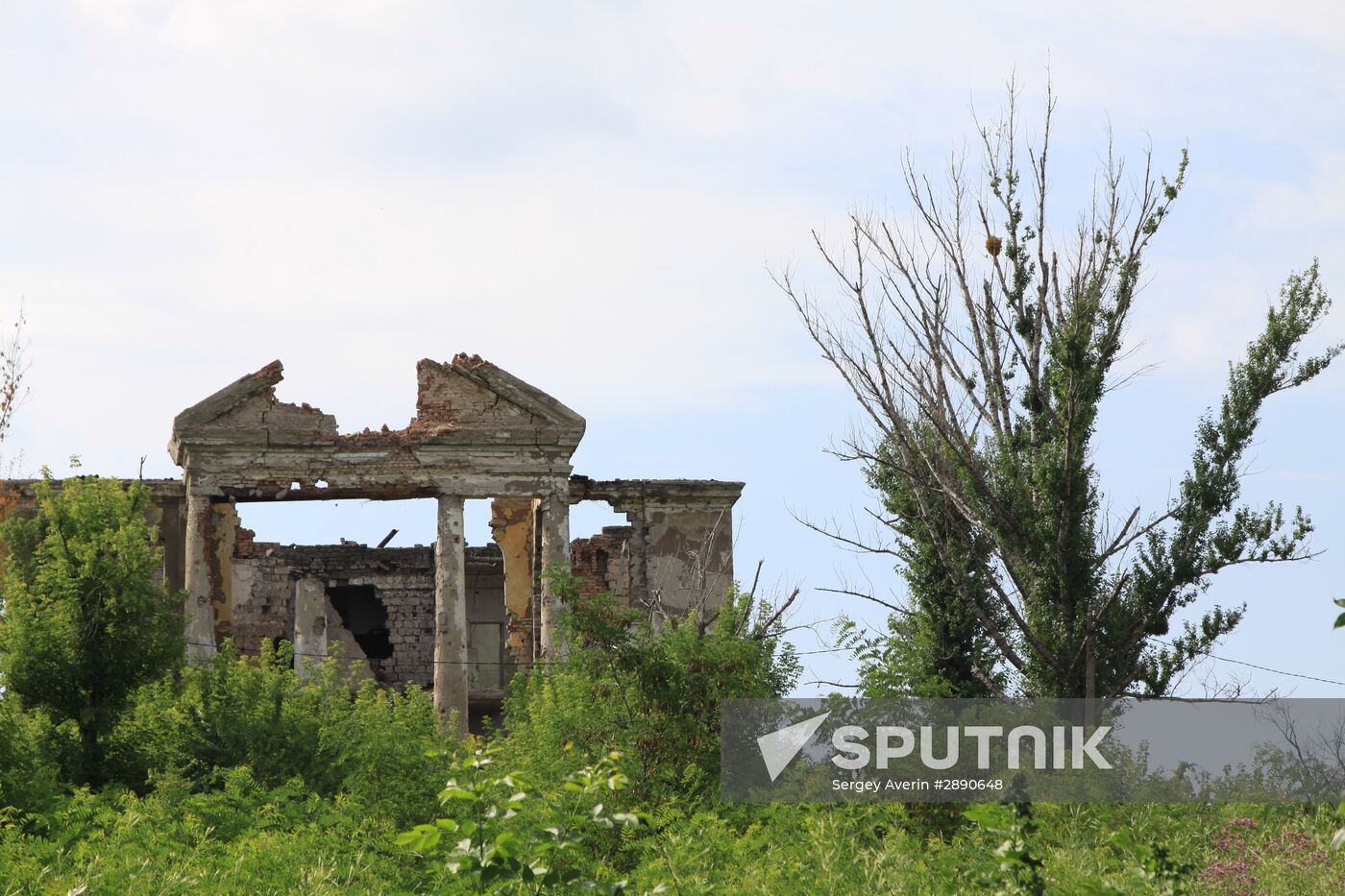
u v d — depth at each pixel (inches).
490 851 1152.8
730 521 4498.0
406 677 4793.3
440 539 4003.4
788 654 2215.8
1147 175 3225.9
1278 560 3090.6
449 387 4084.6
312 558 4766.2
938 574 3235.7
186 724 2447.1
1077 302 3154.5
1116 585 3031.5
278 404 3969.0
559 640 2544.3
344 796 2107.5
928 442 3280.0
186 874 1565.0
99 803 2039.9
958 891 1437.0
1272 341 3176.7
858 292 3339.1
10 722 2190.0
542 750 2106.3
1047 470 3090.6
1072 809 1889.8
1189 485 3149.6
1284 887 1541.6
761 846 1713.8
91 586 2452.0
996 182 3344.0
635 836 1768.0
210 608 3843.5
